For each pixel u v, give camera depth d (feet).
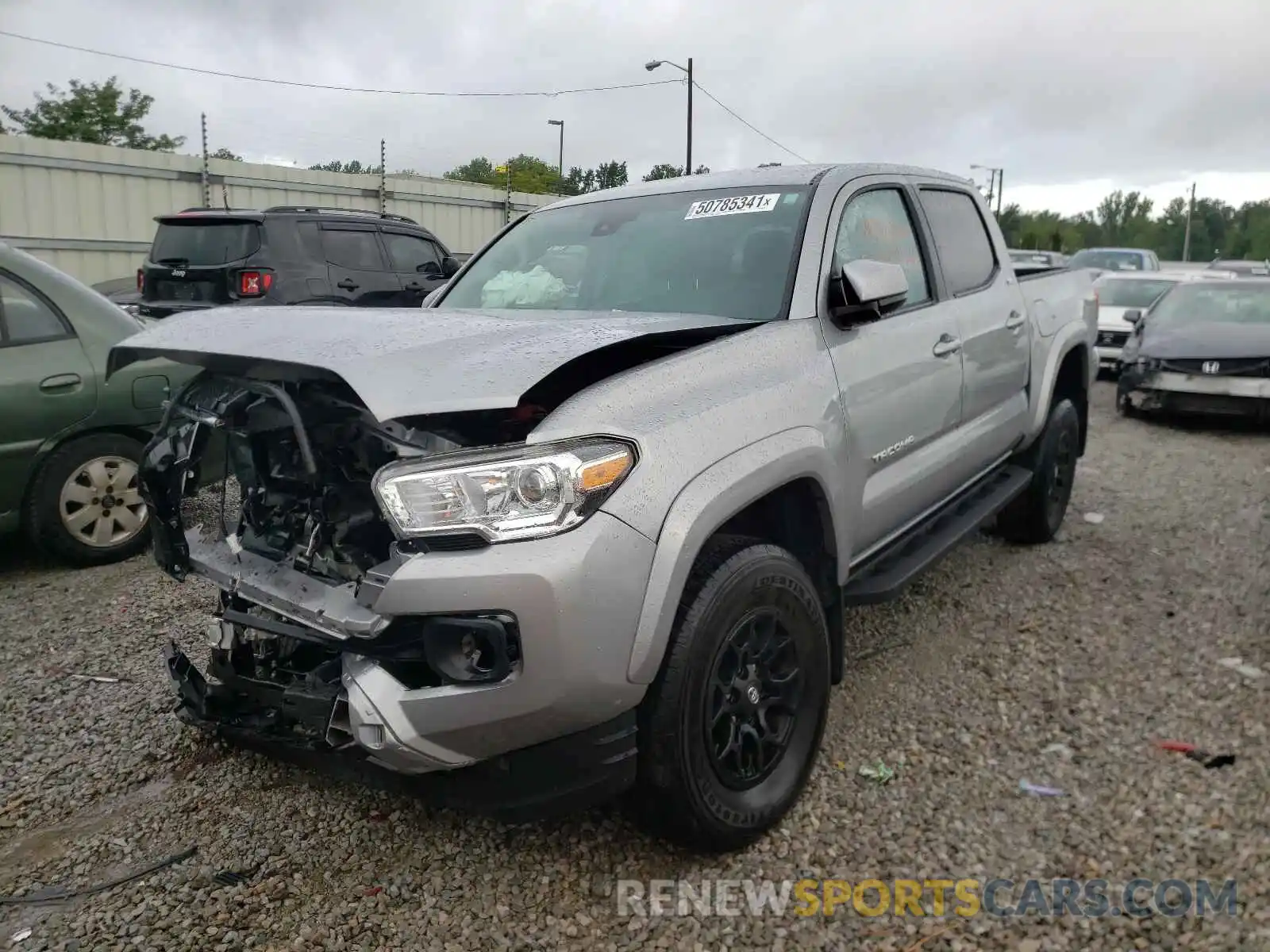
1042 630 14.40
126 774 11.07
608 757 8.09
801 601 9.54
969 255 15.28
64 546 17.78
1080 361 19.11
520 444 7.66
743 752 9.28
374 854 9.45
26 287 17.63
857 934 8.19
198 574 10.39
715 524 8.36
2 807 10.50
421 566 7.55
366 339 8.45
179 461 10.48
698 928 8.31
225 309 10.69
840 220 11.75
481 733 7.65
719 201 12.50
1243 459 27.53
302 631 8.52
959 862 9.04
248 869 9.27
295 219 32.58
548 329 8.87
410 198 60.34
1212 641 13.79
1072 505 21.70
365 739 7.84
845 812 9.89
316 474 8.55
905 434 12.01
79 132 99.66
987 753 10.94
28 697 12.95
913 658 13.53
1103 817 9.62
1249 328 33.55
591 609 7.57
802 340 10.31
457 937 8.29
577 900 8.71
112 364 10.44
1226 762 10.49
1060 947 7.92
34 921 8.63
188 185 51.08
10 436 16.99
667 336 9.02
